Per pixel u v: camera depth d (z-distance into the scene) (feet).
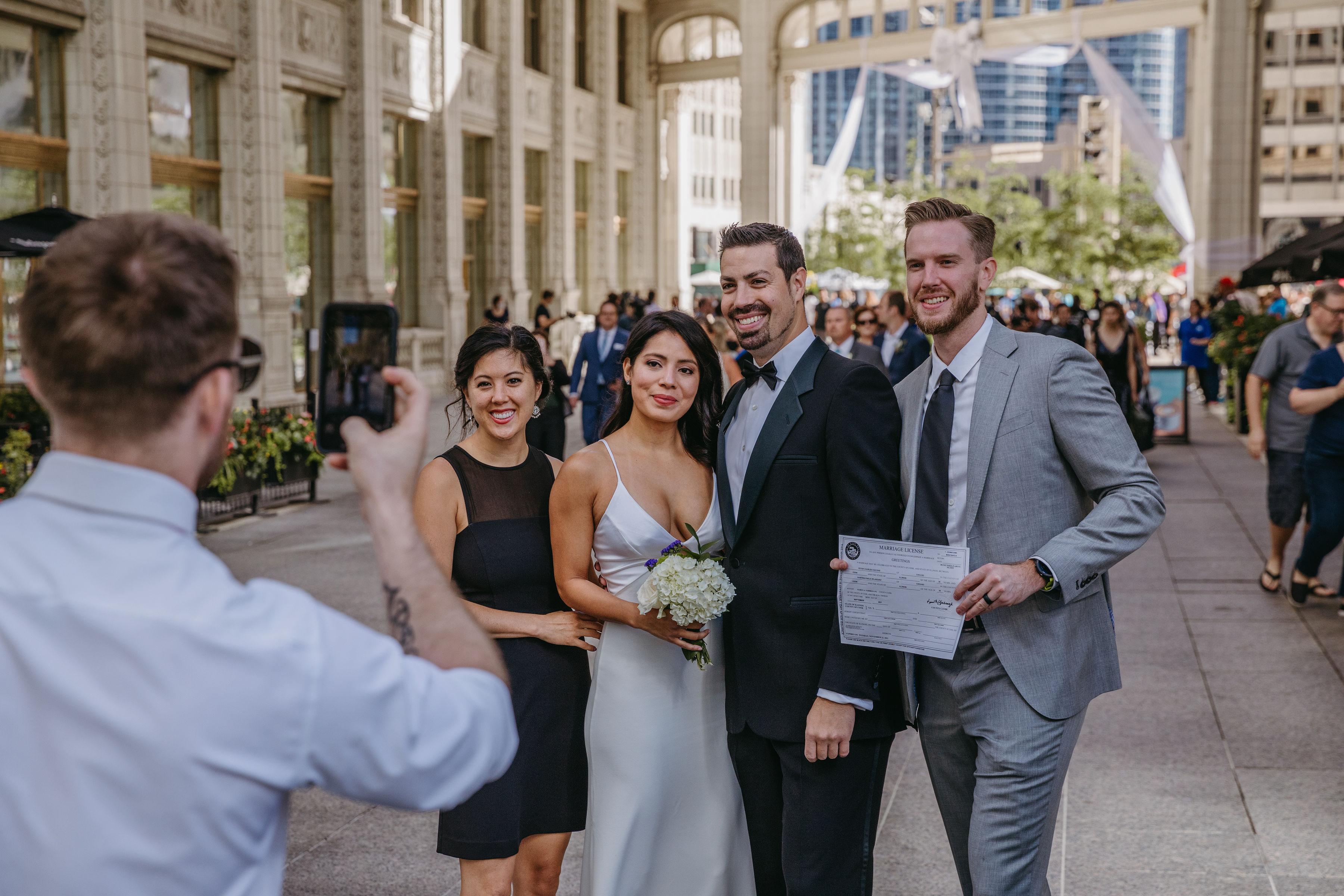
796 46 116.47
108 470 4.06
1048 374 9.19
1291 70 154.61
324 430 4.92
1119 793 15.29
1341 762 16.11
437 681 4.30
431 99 77.92
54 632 3.92
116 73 46.14
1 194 42.98
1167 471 43.62
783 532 9.83
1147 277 128.06
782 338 10.05
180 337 4.07
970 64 103.86
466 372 11.30
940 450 9.48
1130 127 99.71
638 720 10.37
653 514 10.49
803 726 9.70
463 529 11.18
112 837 3.85
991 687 9.11
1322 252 37.42
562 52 99.14
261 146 56.59
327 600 25.23
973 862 8.98
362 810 15.29
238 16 55.31
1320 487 23.73
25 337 4.12
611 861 10.26
